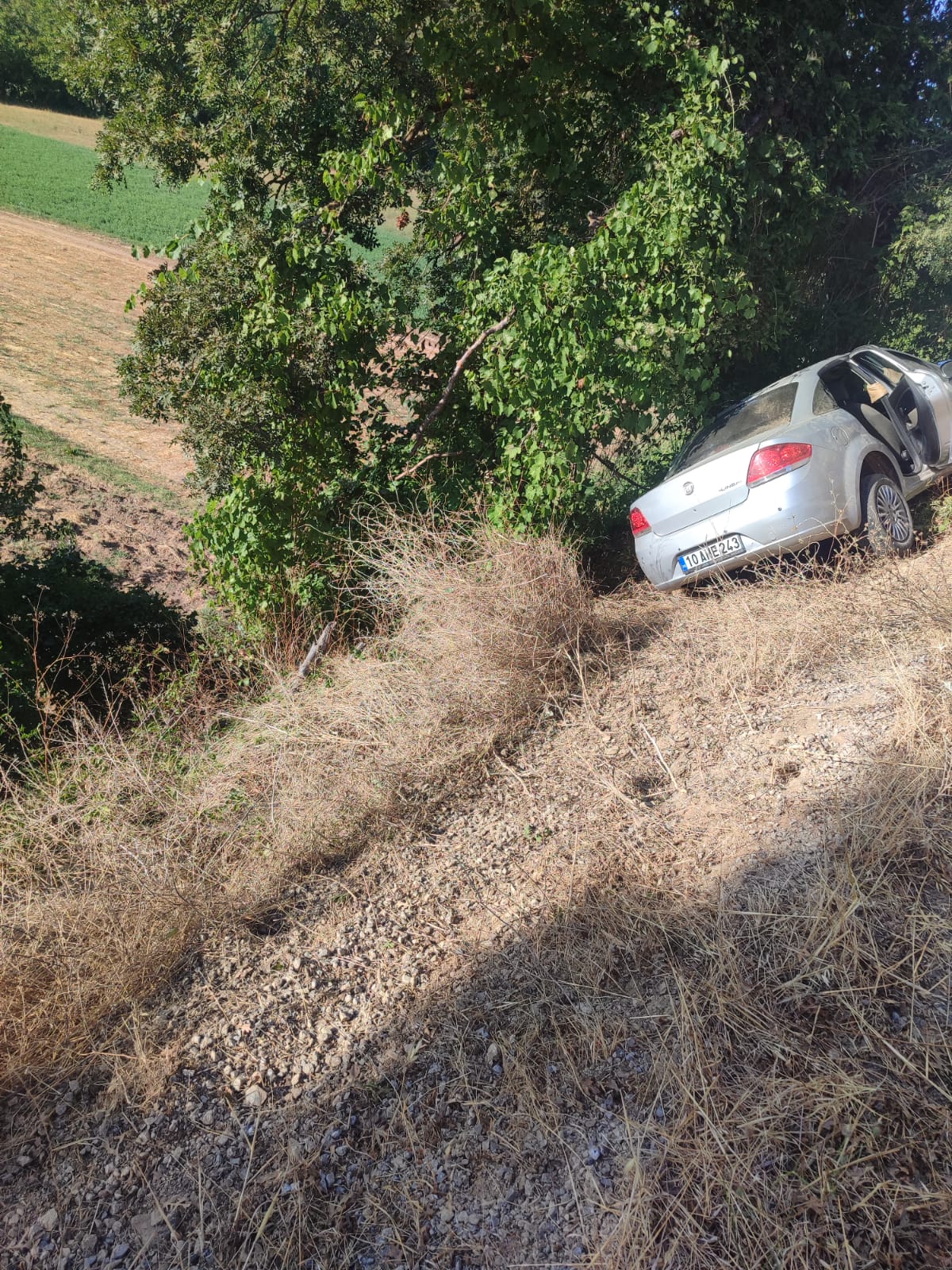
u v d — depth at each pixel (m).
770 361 10.20
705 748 4.16
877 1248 1.91
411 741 4.75
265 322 8.02
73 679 8.88
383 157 8.41
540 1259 2.13
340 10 9.77
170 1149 2.63
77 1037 3.11
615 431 8.71
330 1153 2.53
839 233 10.41
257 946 3.51
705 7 8.92
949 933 2.57
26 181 51.31
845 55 9.60
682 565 6.34
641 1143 2.29
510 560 5.68
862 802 3.17
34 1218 2.50
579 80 8.97
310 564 8.29
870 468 6.13
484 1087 2.61
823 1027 2.43
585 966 2.92
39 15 71.81
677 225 7.33
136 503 17.62
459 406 8.66
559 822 3.89
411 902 3.60
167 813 4.45
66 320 31.23
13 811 4.35
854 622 4.82
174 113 10.59
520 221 9.53
